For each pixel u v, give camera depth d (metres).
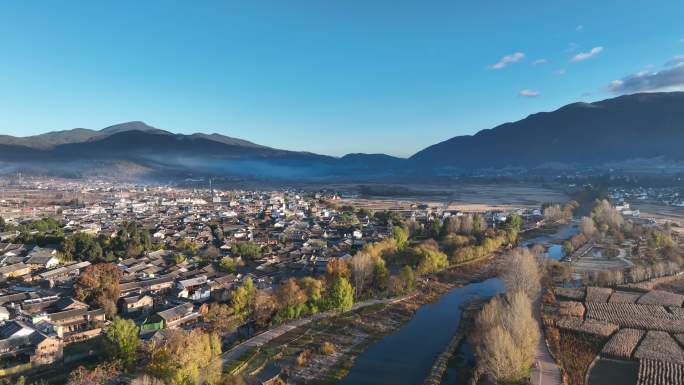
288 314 177.50
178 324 167.25
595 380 132.38
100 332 159.00
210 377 122.56
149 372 119.75
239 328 169.38
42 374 128.62
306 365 143.75
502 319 148.88
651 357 143.12
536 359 142.62
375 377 138.25
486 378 133.62
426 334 172.88
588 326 169.38
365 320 183.88
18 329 140.50
